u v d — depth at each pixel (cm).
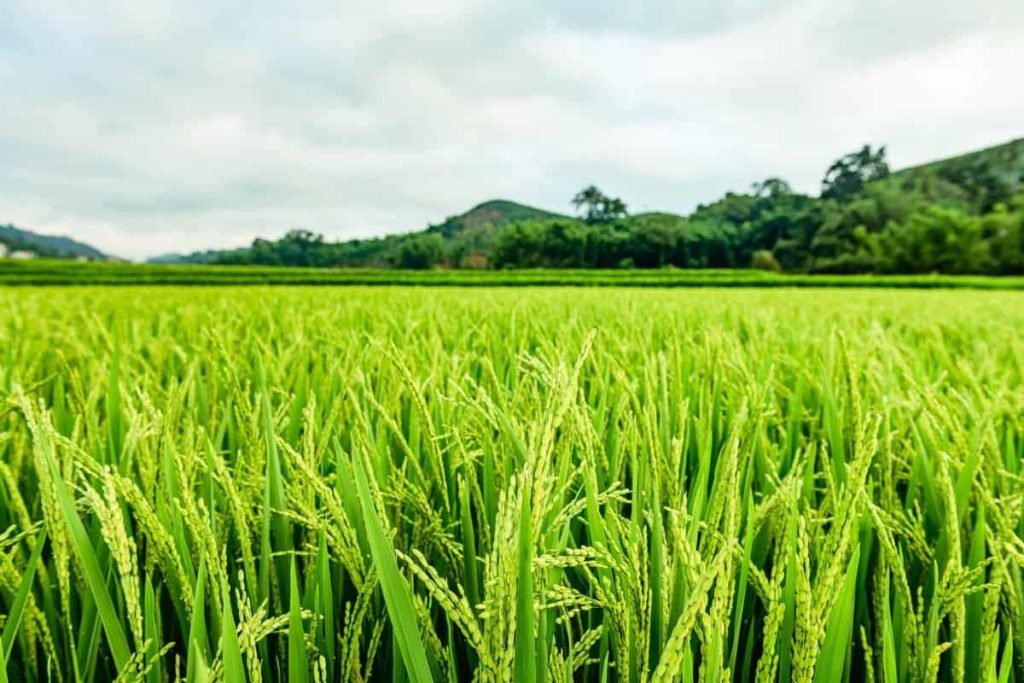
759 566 132
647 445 110
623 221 12912
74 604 119
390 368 202
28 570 91
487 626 68
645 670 79
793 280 4303
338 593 114
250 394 209
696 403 195
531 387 144
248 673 100
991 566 116
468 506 105
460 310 637
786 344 360
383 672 111
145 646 79
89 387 229
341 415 171
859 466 80
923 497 151
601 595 83
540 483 70
